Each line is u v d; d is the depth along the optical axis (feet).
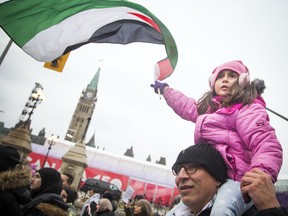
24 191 9.55
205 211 6.21
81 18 15.94
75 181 71.61
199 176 6.11
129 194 28.19
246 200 4.79
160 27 14.25
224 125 7.71
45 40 15.43
